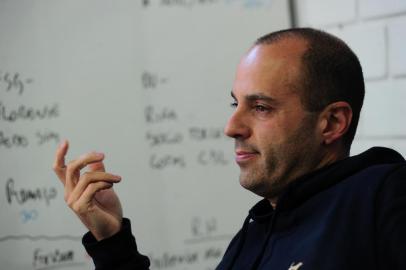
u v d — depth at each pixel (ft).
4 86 7.32
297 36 4.36
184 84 8.21
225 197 8.40
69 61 7.62
